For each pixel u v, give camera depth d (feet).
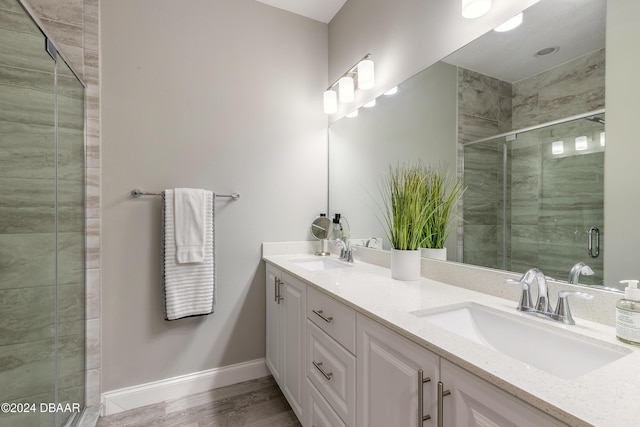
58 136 4.80
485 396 2.01
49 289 4.67
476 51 4.09
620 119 2.76
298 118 7.39
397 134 5.51
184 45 6.23
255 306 6.86
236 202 6.69
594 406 1.60
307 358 4.71
